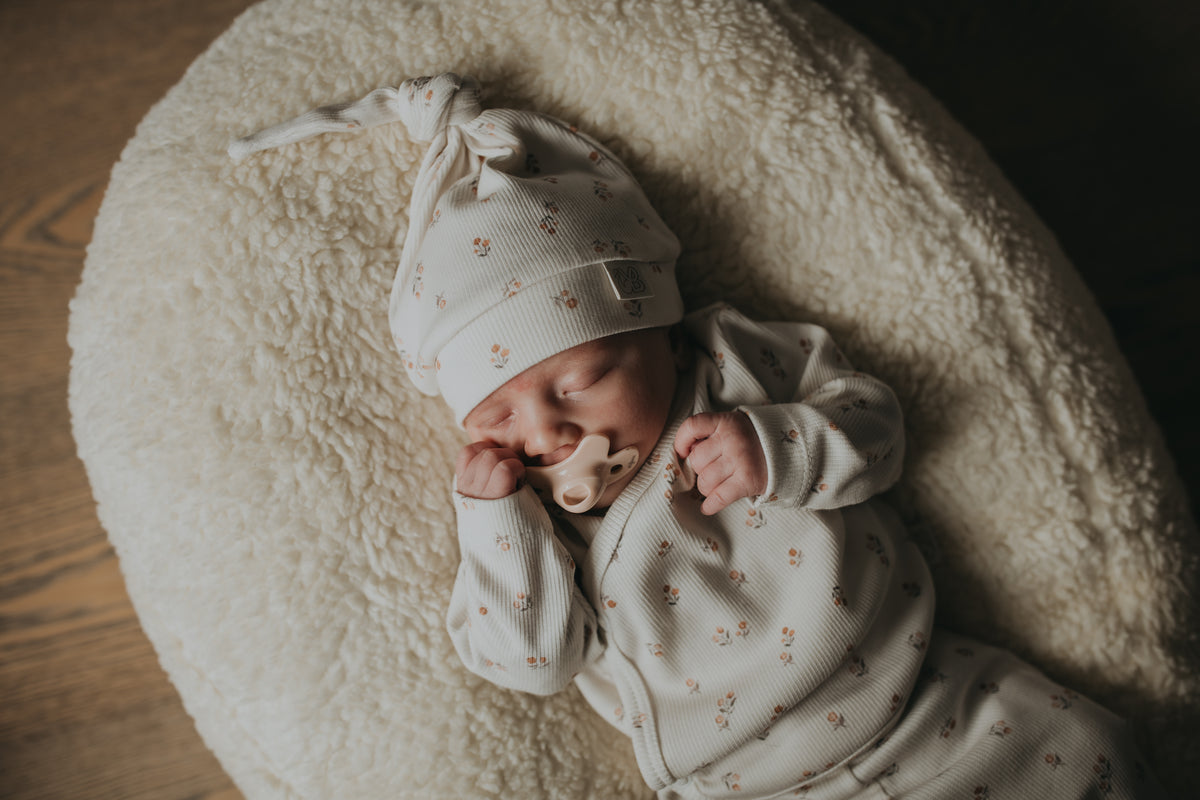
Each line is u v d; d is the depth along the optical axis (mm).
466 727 911
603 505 919
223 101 971
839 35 1041
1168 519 982
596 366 813
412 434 953
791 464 812
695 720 875
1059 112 1463
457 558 947
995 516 978
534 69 975
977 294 963
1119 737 844
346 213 948
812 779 859
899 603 911
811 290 987
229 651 909
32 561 1352
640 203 907
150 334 933
